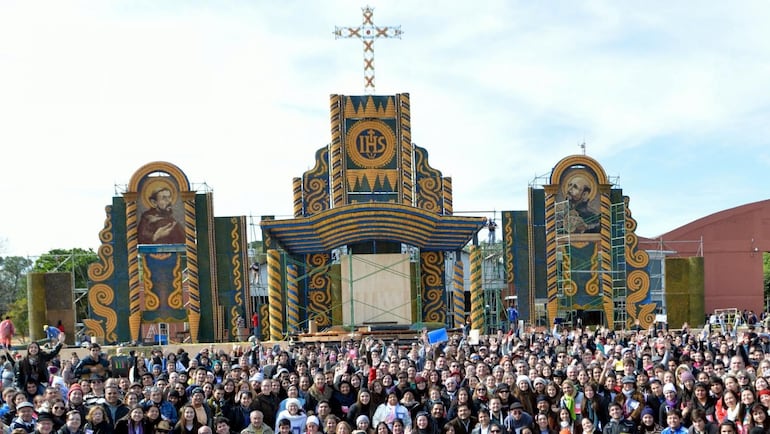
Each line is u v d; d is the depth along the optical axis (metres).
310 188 42.50
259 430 13.47
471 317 38.41
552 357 21.61
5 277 67.25
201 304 41.31
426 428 13.45
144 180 41.38
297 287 40.25
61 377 18.77
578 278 42.97
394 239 38.88
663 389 15.00
